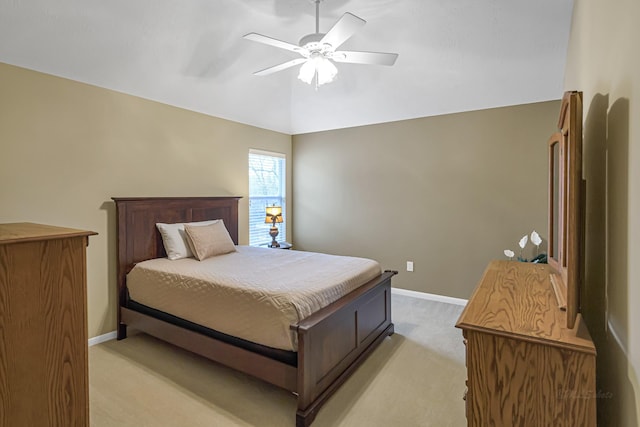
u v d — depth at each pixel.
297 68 3.92
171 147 3.70
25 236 1.15
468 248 4.08
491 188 3.92
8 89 2.56
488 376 1.10
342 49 3.24
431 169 4.27
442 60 3.32
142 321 2.98
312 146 5.21
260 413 2.13
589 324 1.52
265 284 2.40
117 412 2.12
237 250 3.86
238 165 4.52
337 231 5.02
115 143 3.21
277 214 4.68
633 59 0.95
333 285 2.49
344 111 4.52
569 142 1.13
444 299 4.24
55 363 1.22
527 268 1.90
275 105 4.48
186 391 2.35
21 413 1.14
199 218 3.90
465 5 2.64
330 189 5.06
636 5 0.92
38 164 2.72
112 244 3.21
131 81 3.16
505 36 2.88
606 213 1.27
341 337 2.43
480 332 1.10
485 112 3.93
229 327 2.36
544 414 1.03
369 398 2.27
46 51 2.57
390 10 2.76
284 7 2.74
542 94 3.53
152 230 3.43
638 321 0.89
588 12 1.69
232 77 3.64
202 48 3.11
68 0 2.30
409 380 2.49
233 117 4.35
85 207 3.01
